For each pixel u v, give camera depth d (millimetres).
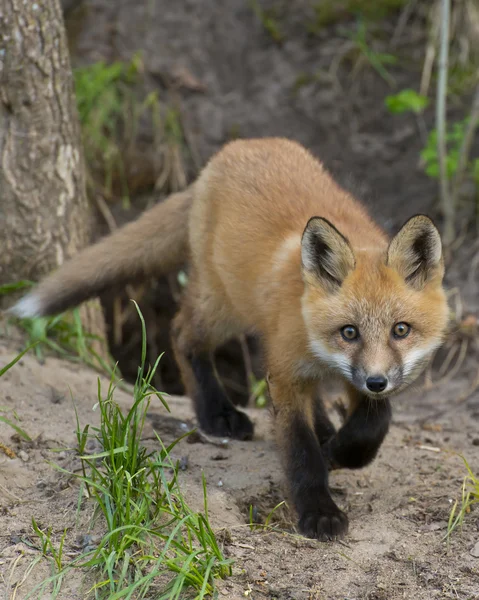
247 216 8773
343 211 8586
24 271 10609
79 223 11047
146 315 15734
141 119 15602
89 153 14992
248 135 15984
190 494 7297
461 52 16438
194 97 16016
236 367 15922
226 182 9336
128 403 9602
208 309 9602
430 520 7246
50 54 10219
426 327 7355
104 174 15250
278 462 8359
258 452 8680
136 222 10484
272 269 8086
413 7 16641
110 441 6730
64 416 8625
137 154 15516
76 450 7430
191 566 5879
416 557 6605
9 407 8461
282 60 16422
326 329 7285
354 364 7121
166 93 15883
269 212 8617
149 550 6195
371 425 7590
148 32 16031
